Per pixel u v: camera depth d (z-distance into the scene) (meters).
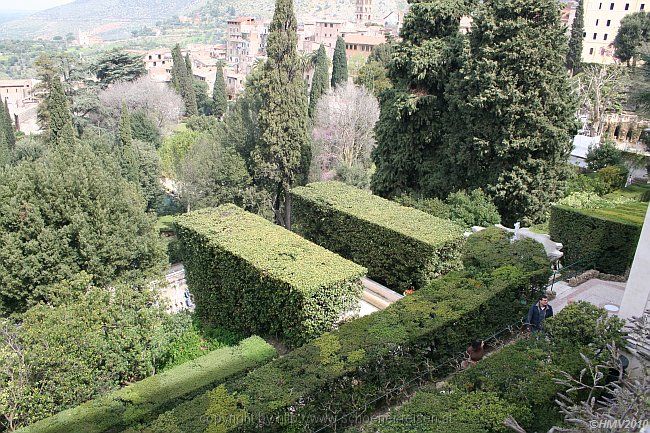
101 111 60.81
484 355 11.20
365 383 9.30
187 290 18.33
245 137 35.78
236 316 13.95
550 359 8.89
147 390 9.86
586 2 68.00
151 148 45.50
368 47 95.88
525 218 21.61
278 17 31.64
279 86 32.56
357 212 16.75
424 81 23.47
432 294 11.55
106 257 19.22
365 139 46.38
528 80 20.25
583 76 46.31
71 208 18.80
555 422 7.88
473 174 22.33
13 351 10.23
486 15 20.98
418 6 23.39
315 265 12.55
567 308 10.19
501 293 11.59
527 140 20.55
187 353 13.20
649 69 23.78
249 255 13.06
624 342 9.12
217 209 16.64
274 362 9.38
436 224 15.62
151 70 111.25
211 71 111.19
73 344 10.66
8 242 17.33
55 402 10.20
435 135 23.80
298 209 18.97
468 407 7.66
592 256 16.95
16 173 19.06
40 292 17.58
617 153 29.94
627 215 17.08
